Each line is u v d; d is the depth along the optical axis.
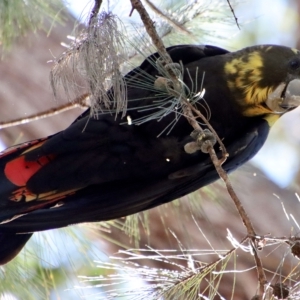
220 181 8.11
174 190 6.88
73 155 6.15
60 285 7.96
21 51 9.10
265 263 9.13
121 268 5.47
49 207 6.49
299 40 11.36
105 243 8.98
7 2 6.73
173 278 5.31
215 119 6.61
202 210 7.96
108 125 6.12
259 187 9.82
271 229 9.50
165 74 5.40
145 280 5.38
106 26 5.22
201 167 6.52
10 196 6.12
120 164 6.33
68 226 7.14
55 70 5.37
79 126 6.09
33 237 7.14
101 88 5.24
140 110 5.97
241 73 6.73
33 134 9.16
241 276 9.19
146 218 7.66
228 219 9.20
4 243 6.45
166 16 6.67
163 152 6.34
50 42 9.13
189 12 6.93
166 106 5.77
